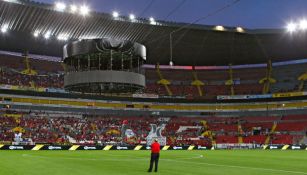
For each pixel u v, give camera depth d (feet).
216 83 306.76
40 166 77.51
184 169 75.41
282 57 291.38
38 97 246.06
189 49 270.46
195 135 257.75
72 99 256.73
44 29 212.43
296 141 248.32
